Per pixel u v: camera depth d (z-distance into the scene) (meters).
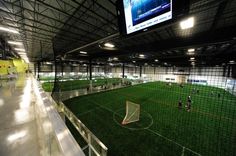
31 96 3.78
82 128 2.60
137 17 1.90
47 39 8.80
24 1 4.15
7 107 2.85
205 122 7.59
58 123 1.08
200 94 16.55
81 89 16.75
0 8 4.61
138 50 7.59
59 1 4.11
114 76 42.88
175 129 6.63
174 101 12.70
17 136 1.72
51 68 33.12
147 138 5.71
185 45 5.48
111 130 6.40
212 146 5.18
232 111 9.77
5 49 11.32
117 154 4.62
